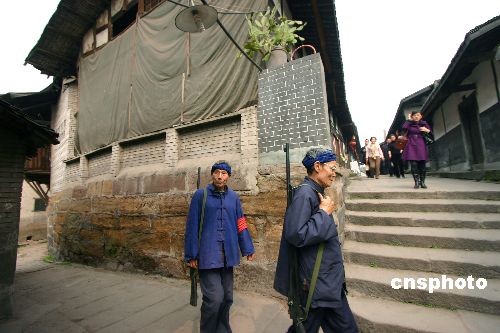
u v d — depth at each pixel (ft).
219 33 16.34
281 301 11.32
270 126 13.14
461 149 31.94
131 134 20.44
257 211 12.75
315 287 5.30
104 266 19.21
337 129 43.11
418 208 14.80
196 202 8.70
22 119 11.89
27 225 51.06
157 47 19.70
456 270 10.10
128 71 21.97
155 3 21.47
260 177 12.94
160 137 18.35
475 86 25.59
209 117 15.87
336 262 5.53
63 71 32.14
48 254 29.40
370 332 8.45
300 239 5.28
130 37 22.53
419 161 18.37
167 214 16.02
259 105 13.64
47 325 10.34
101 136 23.73
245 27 15.29
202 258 8.07
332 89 30.53
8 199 12.24
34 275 19.38
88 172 24.98
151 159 18.75
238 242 9.13
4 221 11.99
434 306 9.04
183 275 14.83
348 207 16.46
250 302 11.28
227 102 15.28
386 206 15.49
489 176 21.53
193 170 15.38
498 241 10.75
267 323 9.48
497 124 22.48
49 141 13.56
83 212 22.48
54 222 28.45
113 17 26.25
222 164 8.74
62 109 33.68
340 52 24.30
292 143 12.42
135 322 10.14
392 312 8.84
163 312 10.91
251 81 14.55
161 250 15.94
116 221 18.90
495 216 12.93
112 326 9.92
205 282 8.01
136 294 13.17
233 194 9.23
